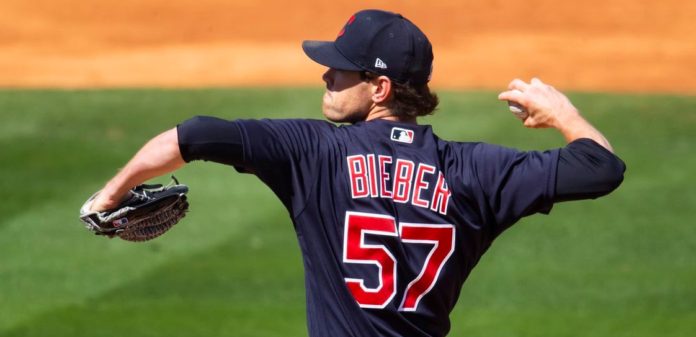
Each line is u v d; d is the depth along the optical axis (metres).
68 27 75.62
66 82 63.44
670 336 29.27
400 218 11.41
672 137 48.69
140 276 33.72
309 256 11.54
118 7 79.75
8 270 34.06
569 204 40.31
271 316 30.22
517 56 70.38
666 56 70.69
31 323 29.86
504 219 11.73
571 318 30.58
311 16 79.19
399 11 80.19
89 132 48.72
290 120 11.61
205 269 34.06
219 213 39.25
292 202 11.43
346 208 11.34
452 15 79.12
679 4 80.06
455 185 11.59
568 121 11.98
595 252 36.00
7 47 71.50
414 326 11.47
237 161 11.02
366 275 11.34
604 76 66.62
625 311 31.23
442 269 11.55
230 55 70.06
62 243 36.62
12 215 39.09
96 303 31.45
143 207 11.52
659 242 36.78
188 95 54.66
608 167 11.42
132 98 53.91
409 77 11.72
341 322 11.42
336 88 11.88
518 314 30.92
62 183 42.62
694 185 42.09
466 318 30.59
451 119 50.03
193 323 29.64
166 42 73.31
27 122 49.78
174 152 10.78
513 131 48.28
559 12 79.00
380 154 11.54
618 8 79.69
